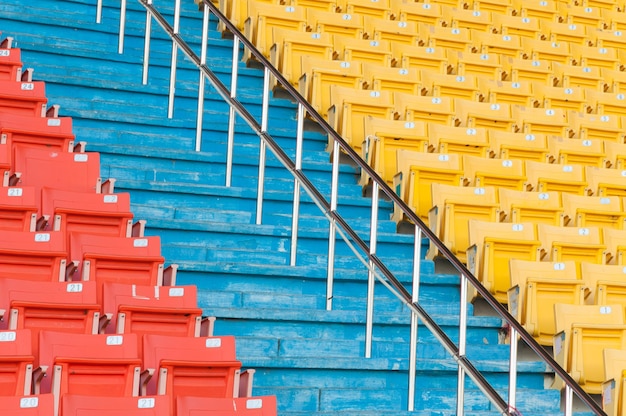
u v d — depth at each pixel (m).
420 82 13.12
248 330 7.94
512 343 6.80
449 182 10.51
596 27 18.94
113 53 11.94
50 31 12.20
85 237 7.82
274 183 10.43
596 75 16.02
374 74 13.24
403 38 15.31
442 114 12.32
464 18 17.11
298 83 12.94
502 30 17.27
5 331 6.03
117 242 7.91
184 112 11.40
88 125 10.53
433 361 7.91
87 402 5.67
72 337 6.29
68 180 8.97
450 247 9.72
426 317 7.43
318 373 7.56
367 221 10.01
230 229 9.18
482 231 9.62
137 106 11.12
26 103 9.80
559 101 14.44
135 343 6.40
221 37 13.95
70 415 5.61
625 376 7.68
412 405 7.47
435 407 7.70
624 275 9.49
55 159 8.98
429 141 11.66
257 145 11.02
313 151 11.30
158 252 7.98
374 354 8.02
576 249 9.77
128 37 12.80
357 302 8.62
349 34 14.79
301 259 9.21
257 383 7.40
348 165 11.16
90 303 6.95
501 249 9.43
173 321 6.99
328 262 8.50
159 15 11.46
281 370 7.48
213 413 6.01
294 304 8.43
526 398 7.97
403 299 7.65
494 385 8.11
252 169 10.70
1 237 7.48
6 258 7.23
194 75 12.49
